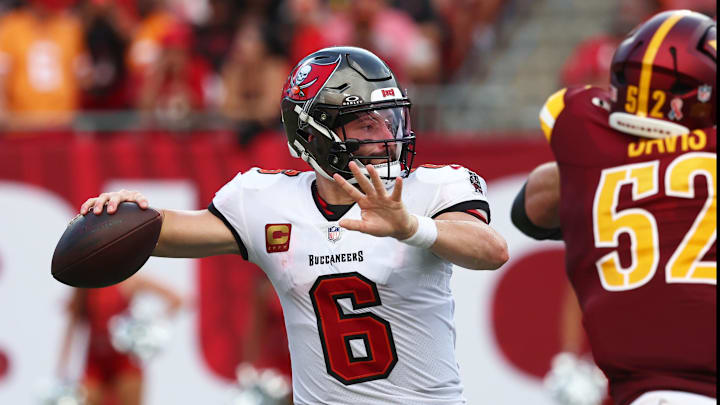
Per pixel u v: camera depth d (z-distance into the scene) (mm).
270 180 10570
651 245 9734
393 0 27672
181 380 22594
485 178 22156
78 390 21797
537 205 11617
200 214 10641
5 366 22797
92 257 10195
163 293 22359
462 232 9453
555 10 30500
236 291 22484
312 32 24594
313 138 10195
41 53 24469
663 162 9953
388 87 10031
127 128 23375
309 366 10312
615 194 10078
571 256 10383
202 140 22984
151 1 26531
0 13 24922
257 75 23141
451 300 10414
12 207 23094
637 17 23125
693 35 10008
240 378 21438
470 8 29062
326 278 10039
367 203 8961
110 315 22219
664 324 9438
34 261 22984
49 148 23109
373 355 10062
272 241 10281
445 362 10258
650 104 10039
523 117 24562
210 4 25891
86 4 24938
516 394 21938
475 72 28875
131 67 25188
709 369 9211
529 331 21938
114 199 10406
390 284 9906
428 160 22203
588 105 10719
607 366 9742
